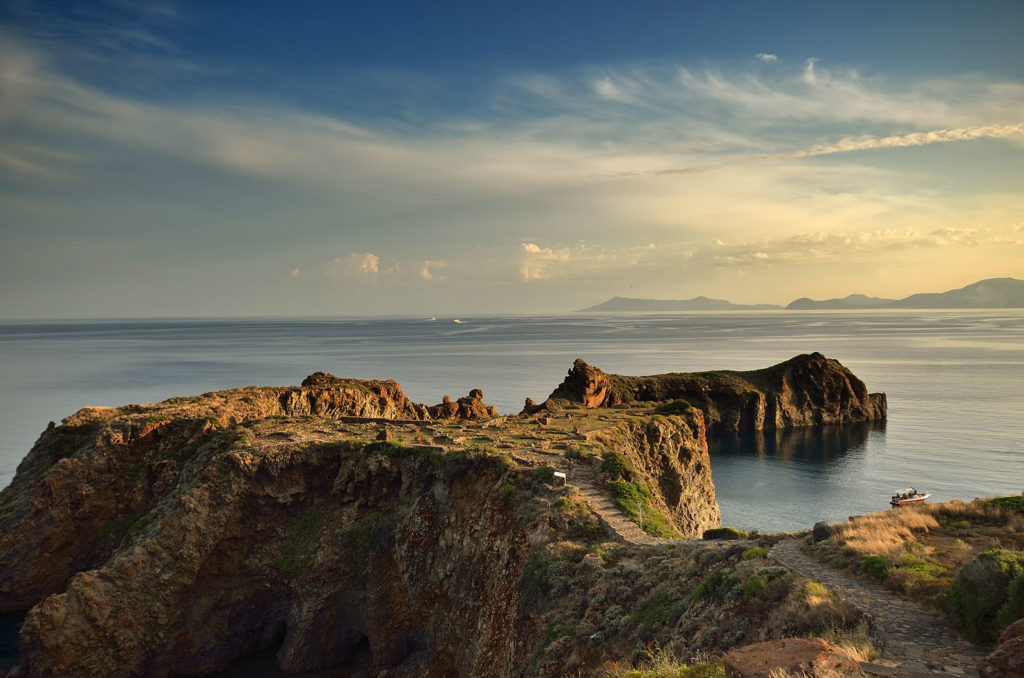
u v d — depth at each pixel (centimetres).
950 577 1983
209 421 7775
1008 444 13325
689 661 2045
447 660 4844
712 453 14300
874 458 12875
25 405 17012
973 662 1435
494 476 5309
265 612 5981
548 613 3400
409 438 6662
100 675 5209
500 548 4706
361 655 5891
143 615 5488
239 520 6041
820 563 2400
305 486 6278
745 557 2656
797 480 11638
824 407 17675
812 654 1316
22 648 5156
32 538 6881
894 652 1512
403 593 5575
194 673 5622
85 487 7131
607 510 4500
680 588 2809
